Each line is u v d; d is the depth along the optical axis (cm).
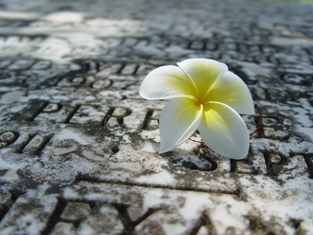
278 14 57
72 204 16
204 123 17
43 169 18
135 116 23
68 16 52
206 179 17
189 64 18
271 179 17
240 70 31
